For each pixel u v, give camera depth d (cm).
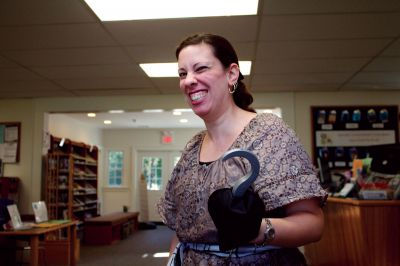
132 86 539
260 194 81
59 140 749
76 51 392
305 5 294
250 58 421
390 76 498
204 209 90
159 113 841
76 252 527
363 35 356
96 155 967
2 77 485
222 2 290
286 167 83
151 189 1093
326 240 349
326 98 577
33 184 584
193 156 102
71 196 669
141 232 902
